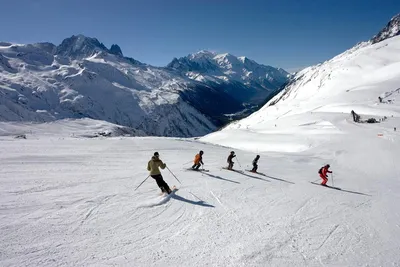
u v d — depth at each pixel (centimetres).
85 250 770
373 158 3045
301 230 1035
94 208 1050
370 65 14738
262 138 4988
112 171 1669
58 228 873
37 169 1570
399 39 17762
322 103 9312
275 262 806
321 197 1495
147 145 3141
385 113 6000
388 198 1672
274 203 1305
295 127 5622
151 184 1431
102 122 18712
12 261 686
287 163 2752
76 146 2727
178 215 1059
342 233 1049
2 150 2162
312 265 812
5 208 974
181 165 2055
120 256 761
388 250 960
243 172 1998
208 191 1388
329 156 3366
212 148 3497
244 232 970
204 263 766
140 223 966
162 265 741
